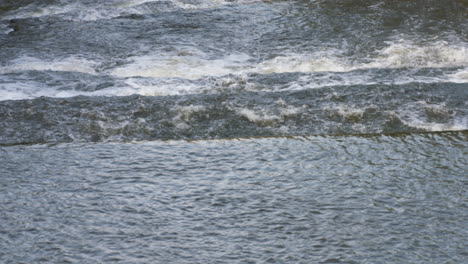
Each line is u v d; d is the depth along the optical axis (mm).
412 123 23641
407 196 17453
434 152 20891
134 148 21516
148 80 28734
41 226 15820
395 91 26328
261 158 20391
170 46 34000
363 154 20703
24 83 28625
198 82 28375
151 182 18547
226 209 16719
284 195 17547
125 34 36656
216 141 22109
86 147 21719
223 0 43844
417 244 14766
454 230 15438
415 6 40625
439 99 25734
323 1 42656
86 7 43750
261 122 23812
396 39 34125
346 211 16500
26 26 39000
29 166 19984
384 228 15547
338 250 14500
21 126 23625
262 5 42406
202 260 14117
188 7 42531
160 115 24312
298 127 23453
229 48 33562
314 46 33438
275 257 14211
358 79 28484
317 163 19906
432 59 31281
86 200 17328
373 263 13922
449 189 17938
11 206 16984
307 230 15492
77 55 32938
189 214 16438
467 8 40062
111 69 30594
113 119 24078
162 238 15164
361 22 37531
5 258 14211
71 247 14734
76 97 26234
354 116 24203
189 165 19875
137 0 45188
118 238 15148
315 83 27875
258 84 27734
